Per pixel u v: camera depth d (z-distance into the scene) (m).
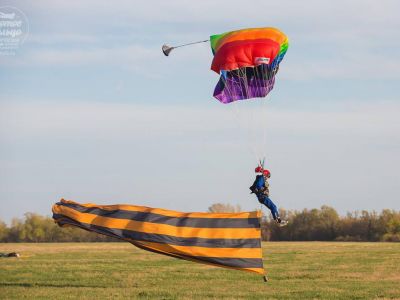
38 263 179.25
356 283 127.25
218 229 88.31
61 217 89.69
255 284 125.75
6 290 115.19
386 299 104.44
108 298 105.69
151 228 87.44
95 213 89.88
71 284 126.00
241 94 111.00
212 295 109.75
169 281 131.25
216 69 106.06
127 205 90.75
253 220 88.94
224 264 86.44
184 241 87.00
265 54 102.75
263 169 92.38
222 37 109.12
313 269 159.38
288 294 110.94
